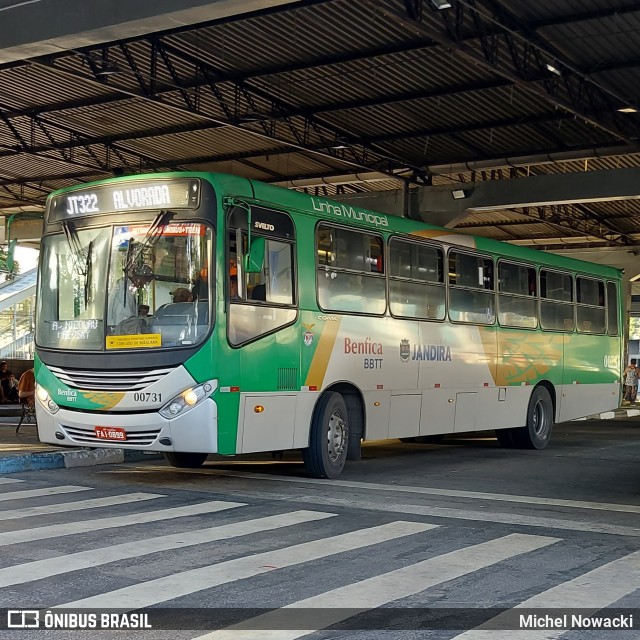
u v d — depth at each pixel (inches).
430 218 1157.1
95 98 933.2
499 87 841.5
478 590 257.0
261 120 928.9
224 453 420.5
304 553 302.0
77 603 236.1
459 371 600.4
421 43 741.9
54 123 1025.5
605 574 279.1
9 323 1878.7
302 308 470.6
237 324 428.1
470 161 1093.8
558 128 956.6
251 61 800.9
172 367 415.8
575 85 807.1
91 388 431.8
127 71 831.1
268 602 240.4
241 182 439.5
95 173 1262.3
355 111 927.0
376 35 728.3
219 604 237.6
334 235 499.2
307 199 482.6
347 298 504.7
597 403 770.8
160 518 362.0
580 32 691.4
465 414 606.9
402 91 864.3
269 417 447.2
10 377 1116.5
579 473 535.5
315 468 485.1
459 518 376.5
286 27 721.0
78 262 445.4
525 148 1035.3
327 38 740.0
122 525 345.4
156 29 574.9
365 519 369.4
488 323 633.0
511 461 598.5
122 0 563.5
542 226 1541.6
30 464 511.8
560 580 270.5
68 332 442.6
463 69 799.1
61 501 402.3
